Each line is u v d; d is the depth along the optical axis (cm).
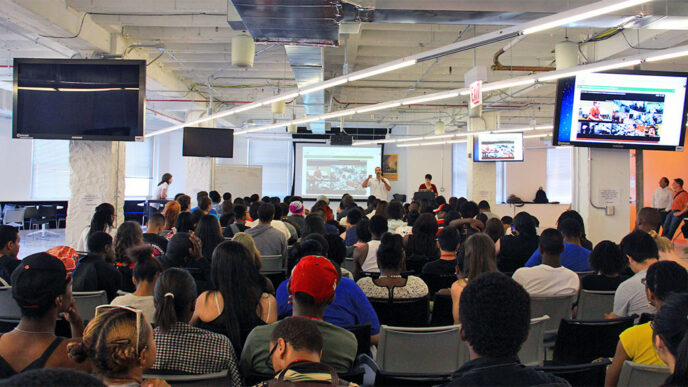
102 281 312
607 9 377
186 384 163
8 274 327
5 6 540
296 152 1792
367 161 1778
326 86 703
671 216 916
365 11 473
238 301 217
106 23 689
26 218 1242
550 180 1783
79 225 716
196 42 840
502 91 1146
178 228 475
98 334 122
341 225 657
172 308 175
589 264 336
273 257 424
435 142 1523
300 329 141
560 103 579
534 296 273
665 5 471
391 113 1505
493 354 114
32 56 891
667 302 128
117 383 123
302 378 127
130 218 1567
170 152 1803
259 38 551
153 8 629
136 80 625
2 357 148
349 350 188
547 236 300
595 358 235
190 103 1258
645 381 161
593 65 546
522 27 441
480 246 268
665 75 567
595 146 579
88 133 621
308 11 469
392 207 648
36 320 154
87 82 623
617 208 679
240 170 1455
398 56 891
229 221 655
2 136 1341
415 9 464
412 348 220
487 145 1217
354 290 244
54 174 1483
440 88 1193
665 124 573
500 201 1831
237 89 1238
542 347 240
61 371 74
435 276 353
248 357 187
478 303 115
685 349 103
